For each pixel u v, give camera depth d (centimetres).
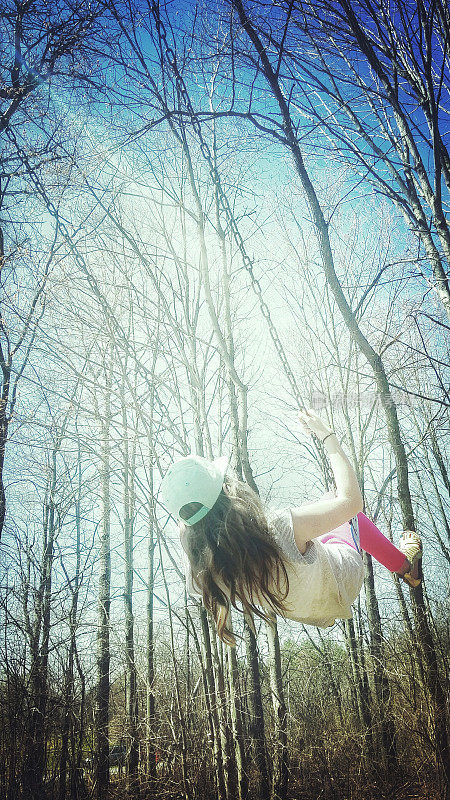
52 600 773
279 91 346
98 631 895
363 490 944
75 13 438
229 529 168
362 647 881
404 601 634
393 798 673
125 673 879
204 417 503
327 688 966
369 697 853
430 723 573
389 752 740
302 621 197
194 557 177
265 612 182
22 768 649
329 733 839
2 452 684
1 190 550
